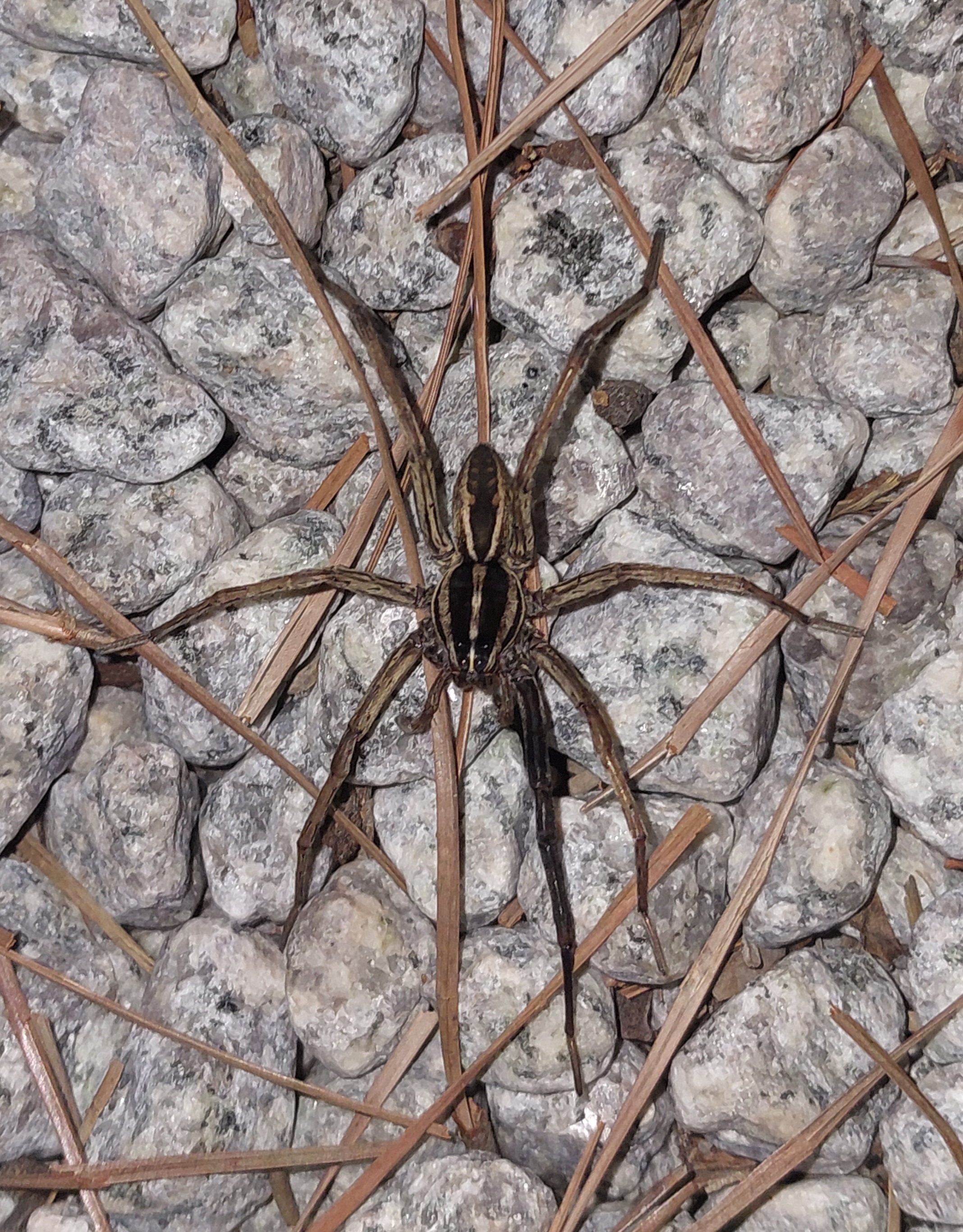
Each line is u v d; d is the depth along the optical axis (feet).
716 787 0.33
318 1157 0.32
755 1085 0.32
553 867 0.31
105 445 0.33
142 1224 0.32
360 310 0.32
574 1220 0.31
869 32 0.32
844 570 0.33
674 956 0.33
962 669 0.32
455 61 0.33
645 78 0.32
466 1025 0.33
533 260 0.33
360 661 0.33
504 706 0.33
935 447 0.32
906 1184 0.32
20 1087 0.33
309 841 0.32
